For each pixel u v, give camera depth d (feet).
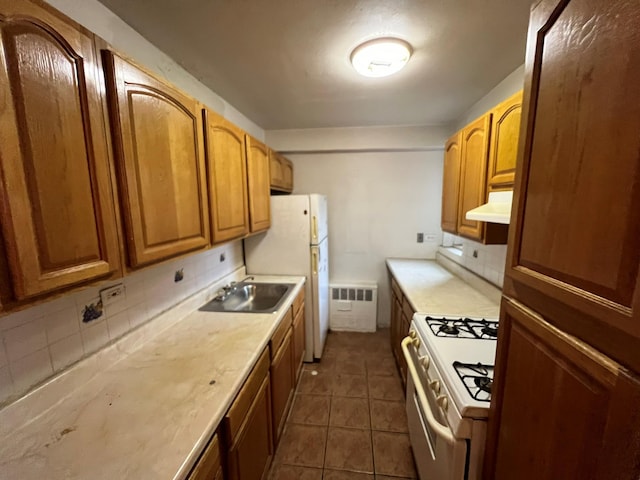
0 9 1.75
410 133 9.52
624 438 1.38
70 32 2.21
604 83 1.47
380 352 9.35
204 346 4.30
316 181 10.71
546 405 2.02
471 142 5.69
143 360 3.92
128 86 2.79
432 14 3.88
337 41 4.52
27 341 2.88
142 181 3.01
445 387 3.38
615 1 1.40
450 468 3.10
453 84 6.26
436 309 5.79
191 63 5.21
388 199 10.54
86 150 2.39
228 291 6.82
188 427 2.75
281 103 7.36
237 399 3.50
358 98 7.04
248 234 6.01
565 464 1.81
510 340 2.52
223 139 4.80
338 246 11.00
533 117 2.14
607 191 1.46
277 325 5.26
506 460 2.55
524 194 2.28
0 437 2.64
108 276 2.69
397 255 10.85
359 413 6.62
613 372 1.43
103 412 2.96
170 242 3.51
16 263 1.89
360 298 10.68
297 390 7.45
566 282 1.77
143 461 2.39
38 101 2.00
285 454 5.54
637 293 1.28
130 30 4.10
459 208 6.30
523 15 3.90
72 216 2.28
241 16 3.88
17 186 1.89
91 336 3.59
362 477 5.08
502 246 6.05
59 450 2.50
